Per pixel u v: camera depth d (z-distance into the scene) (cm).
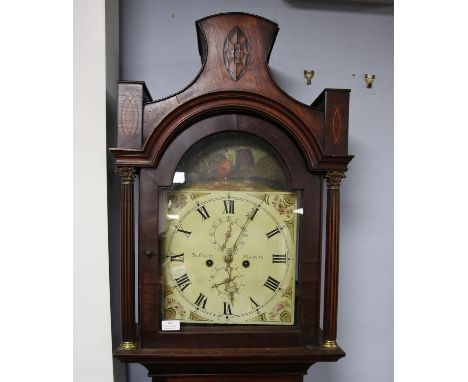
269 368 95
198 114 89
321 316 126
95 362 101
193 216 92
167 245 92
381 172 132
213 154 92
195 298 92
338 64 130
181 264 92
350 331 133
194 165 92
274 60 129
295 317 94
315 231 93
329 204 92
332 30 130
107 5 105
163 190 91
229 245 93
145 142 88
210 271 92
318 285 93
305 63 129
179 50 126
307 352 90
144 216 90
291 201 93
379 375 133
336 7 130
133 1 124
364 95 131
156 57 125
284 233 93
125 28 124
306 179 92
